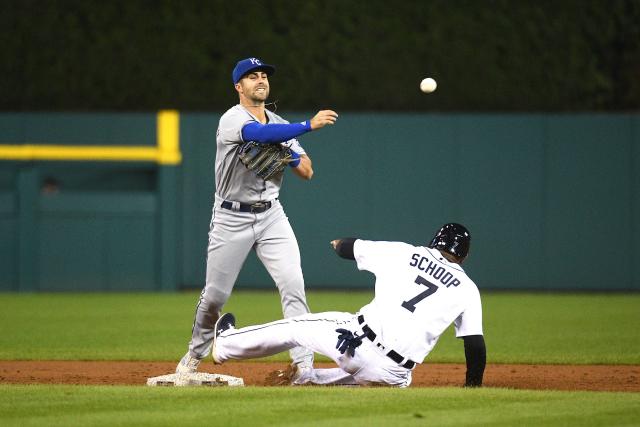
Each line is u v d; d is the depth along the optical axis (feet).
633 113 182.80
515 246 184.14
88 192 182.39
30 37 189.37
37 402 71.51
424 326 76.07
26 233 180.45
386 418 65.92
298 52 189.47
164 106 189.88
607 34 190.19
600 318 146.41
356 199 184.03
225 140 82.07
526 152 183.21
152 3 189.57
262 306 159.94
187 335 127.44
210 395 73.87
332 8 189.16
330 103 189.78
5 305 161.27
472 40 189.88
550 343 120.98
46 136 181.06
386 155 183.83
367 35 189.47
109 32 189.67
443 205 184.03
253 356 81.20
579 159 182.60
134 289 182.19
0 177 180.96
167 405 70.23
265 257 85.76
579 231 183.11
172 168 181.68
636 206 181.98
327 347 77.66
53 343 119.75
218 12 189.37
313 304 162.81
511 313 152.56
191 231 184.44
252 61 83.25
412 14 189.67
